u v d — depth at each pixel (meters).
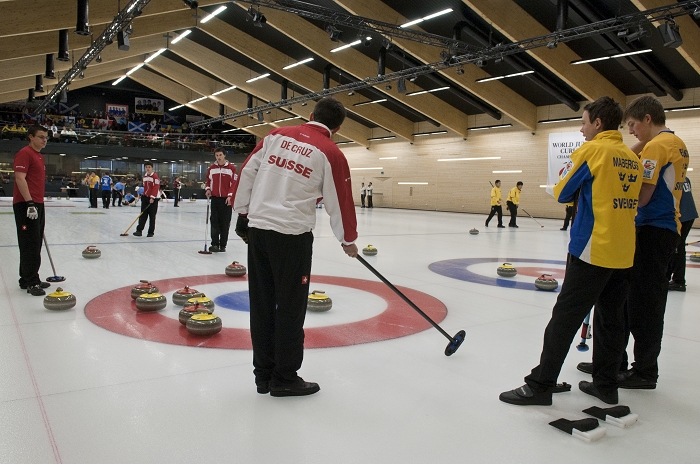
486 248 10.42
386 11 15.88
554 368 2.64
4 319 4.05
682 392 2.92
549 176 23.44
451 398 2.73
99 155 34.31
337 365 3.20
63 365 3.07
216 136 40.94
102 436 2.20
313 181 2.64
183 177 38.00
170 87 33.78
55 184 34.25
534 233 14.77
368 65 21.00
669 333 4.16
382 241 11.25
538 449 2.20
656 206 2.93
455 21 16.16
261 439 2.21
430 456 2.11
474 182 27.02
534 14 15.25
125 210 20.95
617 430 2.42
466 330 4.08
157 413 2.44
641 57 16.77
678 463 2.12
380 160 33.03
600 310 2.77
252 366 3.14
